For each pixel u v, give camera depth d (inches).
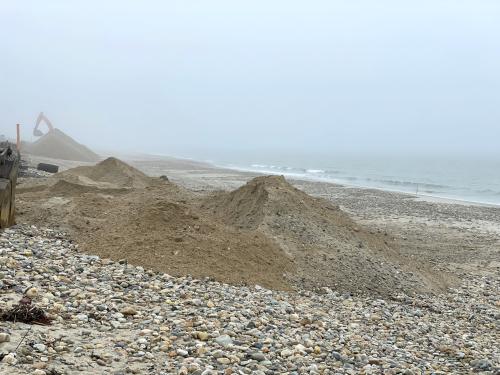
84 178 916.6
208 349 290.5
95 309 333.1
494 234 982.4
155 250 480.1
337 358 310.7
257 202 629.3
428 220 1131.3
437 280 596.7
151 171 2162.9
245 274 473.4
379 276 539.8
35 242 497.7
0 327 277.7
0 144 589.6
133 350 278.2
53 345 268.8
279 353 302.0
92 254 476.1
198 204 736.3
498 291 593.9
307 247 557.0
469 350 368.8
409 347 362.3
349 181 2278.5
